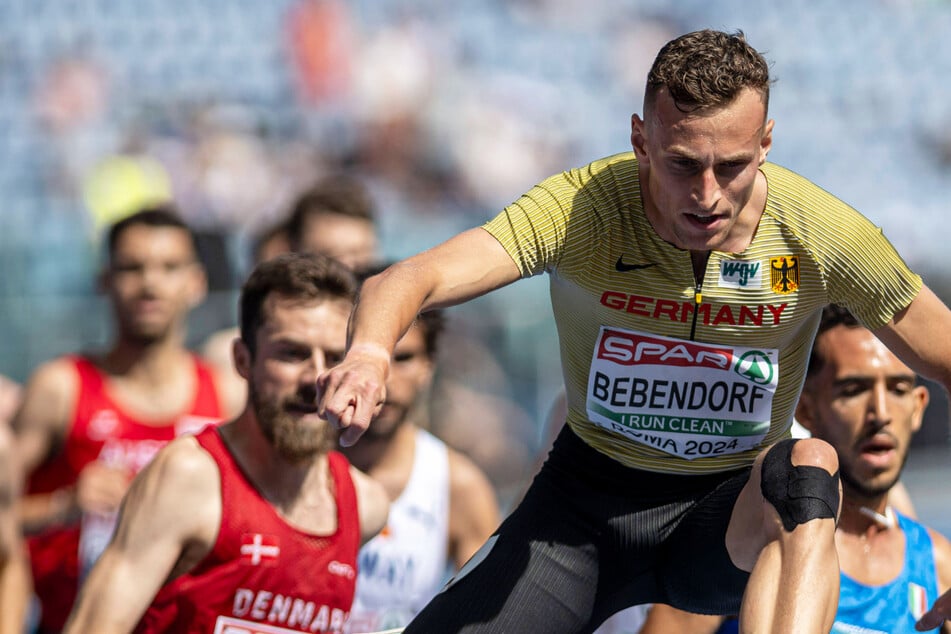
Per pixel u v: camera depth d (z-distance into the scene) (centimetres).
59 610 1769
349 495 1272
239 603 1177
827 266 921
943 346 934
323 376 765
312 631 1223
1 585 1523
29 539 1788
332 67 4100
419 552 1606
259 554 1180
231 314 2797
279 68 4128
